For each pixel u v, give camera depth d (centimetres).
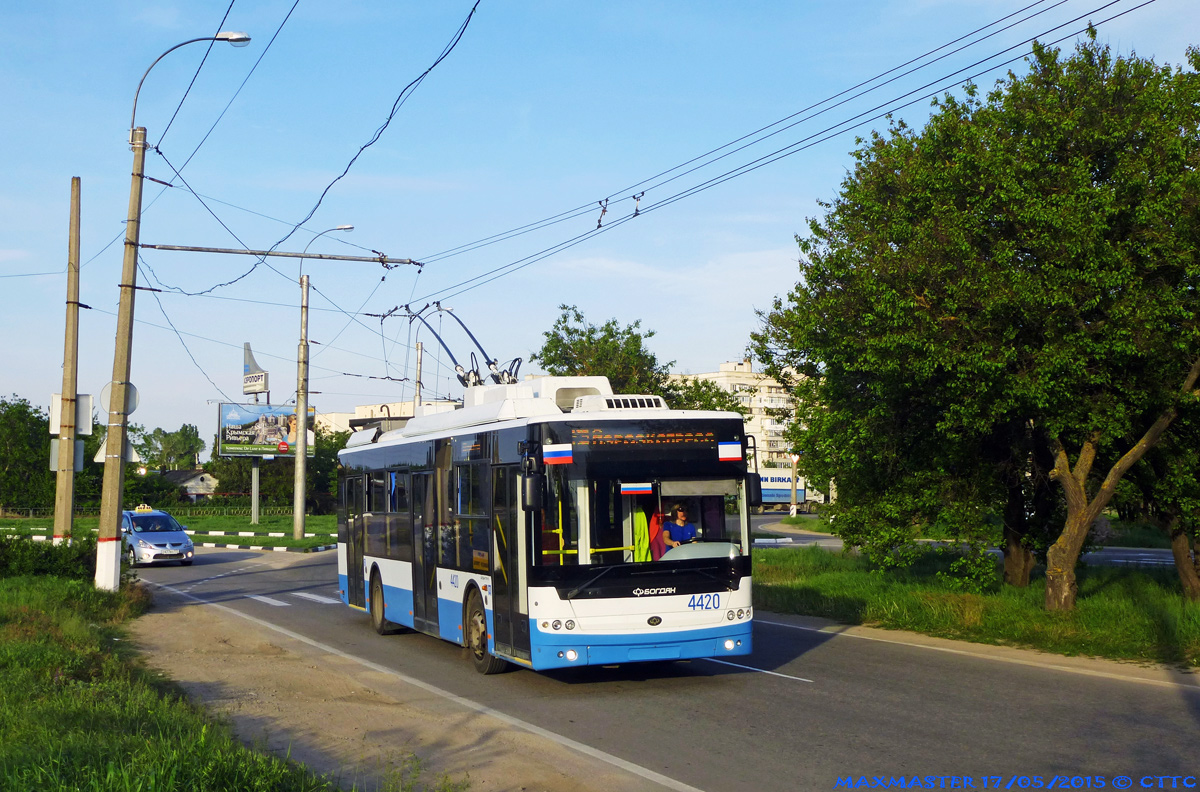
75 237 2030
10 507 7331
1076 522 1458
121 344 1862
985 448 1680
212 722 872
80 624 1413
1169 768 729
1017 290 1229
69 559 1942
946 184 1374
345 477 1820
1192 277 1226
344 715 965
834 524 1764
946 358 1283
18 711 821
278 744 845
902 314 1298
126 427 1875
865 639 1445
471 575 1212
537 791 699
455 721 933
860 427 1602
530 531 1041
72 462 2028
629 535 1049
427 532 1384
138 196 1869
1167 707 934
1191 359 1307
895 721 900
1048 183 1320
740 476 1098
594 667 1233
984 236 1331
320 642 1495
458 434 1279
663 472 1070
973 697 1002
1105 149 1346
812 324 1484
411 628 1512
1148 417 1471
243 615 1836
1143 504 1644
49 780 597
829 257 1459
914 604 1617
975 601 1538
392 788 682
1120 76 1352
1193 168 1274
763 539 4266
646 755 795
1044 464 1669
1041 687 1046
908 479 1667
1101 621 1379
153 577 2725
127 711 833
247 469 8131
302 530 4066
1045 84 1405
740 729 881
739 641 1070
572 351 3061
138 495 7606
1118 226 1305
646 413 1081
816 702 994
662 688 1088
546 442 1044
